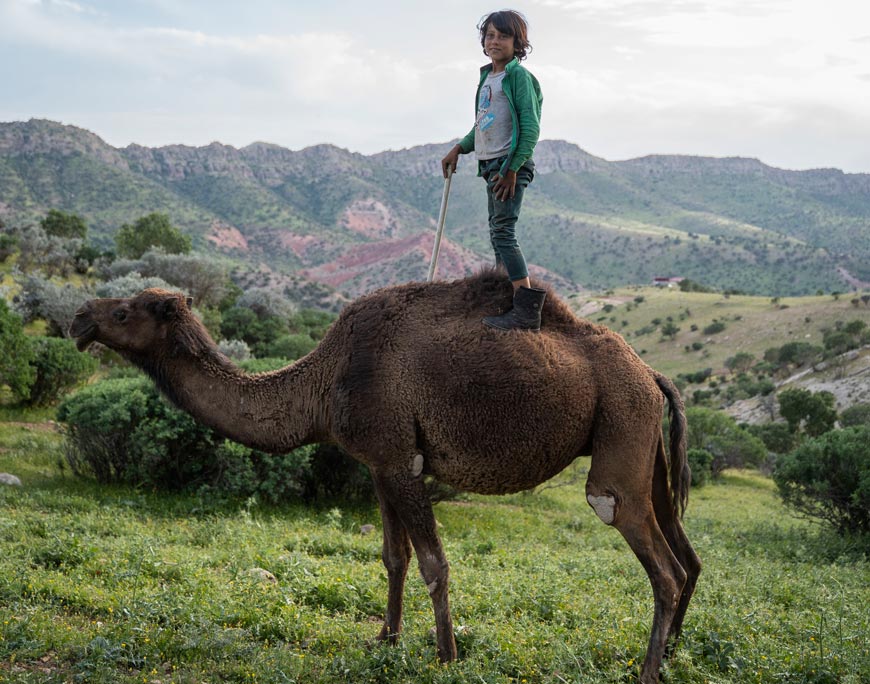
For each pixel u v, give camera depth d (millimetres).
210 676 4375
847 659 4926
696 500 24141
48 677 4102
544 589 6664
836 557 12195
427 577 4684
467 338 4633
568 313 4914
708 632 5426
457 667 4527
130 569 6340
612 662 4945
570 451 4684
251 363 13688
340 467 13469
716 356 110750
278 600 5762
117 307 5027
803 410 52031
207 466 12766
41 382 20844
